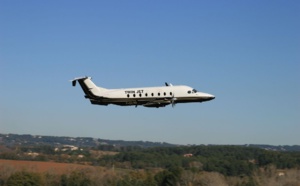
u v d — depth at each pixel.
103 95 69.31
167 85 72.75
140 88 70.31
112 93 69.62
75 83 70.06
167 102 70.56
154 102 70.12
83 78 69.62
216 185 112.06
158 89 70.56
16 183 104.56
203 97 71.88
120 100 69.38
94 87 70.00
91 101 70.62
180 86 72.12
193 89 72.25
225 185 113.62
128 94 69.44
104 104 70.69
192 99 71.44
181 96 71.00
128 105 70.25
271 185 110.44
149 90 70.19
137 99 69.56
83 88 70.12
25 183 105.12
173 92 70.88
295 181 111.00
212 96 72.75
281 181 112.56
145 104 70.25
